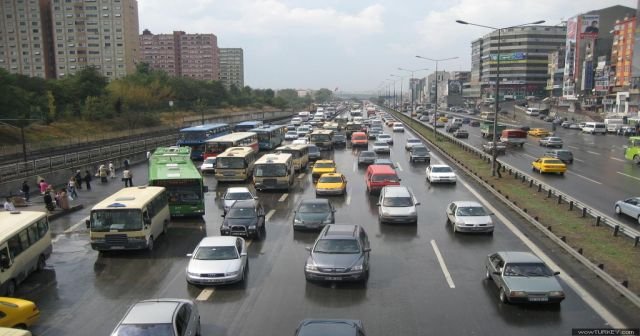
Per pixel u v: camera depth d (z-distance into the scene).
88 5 147.88
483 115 149.88
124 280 20.88
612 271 20.20
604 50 155.50
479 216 27.20
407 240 26.03
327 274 19.30
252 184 44.91
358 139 72.69
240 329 15.94
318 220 27.72
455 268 21.56
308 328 12.70
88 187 42.62
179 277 21.08
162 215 27.62
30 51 146.25
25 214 22.53
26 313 15.84
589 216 29.72
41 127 79.50
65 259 23.86
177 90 139.12
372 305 17.70
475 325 15.98
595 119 121.44
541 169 48.59
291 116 183.50
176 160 33.97
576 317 16.44
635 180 44.16
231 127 82.25
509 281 17.50
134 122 100.69
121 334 13.15
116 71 149.88
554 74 190.00
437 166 44.34
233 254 20.48
